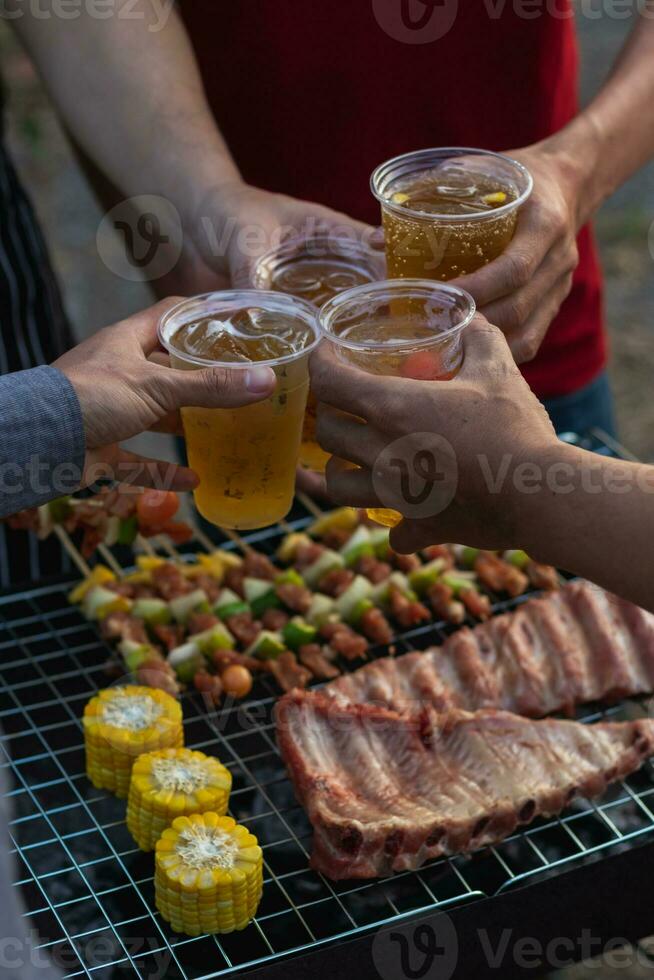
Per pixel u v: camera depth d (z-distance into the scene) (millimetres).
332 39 2709
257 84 2799
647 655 2340
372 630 2484
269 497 1855
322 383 1665
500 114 2832
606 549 1551
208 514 1913
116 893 1934
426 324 1753
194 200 2381
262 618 2533
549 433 1594
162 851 1878
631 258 6352
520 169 1961
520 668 2330
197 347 1774
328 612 2518
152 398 1739
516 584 2592
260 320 1819
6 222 2906
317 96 2787
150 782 1991
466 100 2797
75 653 2438
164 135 2473
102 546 2703
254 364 1687
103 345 1792
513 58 2762
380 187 1945
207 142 2449
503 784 2039
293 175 2914
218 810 2012
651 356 5730
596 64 7387
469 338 1698
